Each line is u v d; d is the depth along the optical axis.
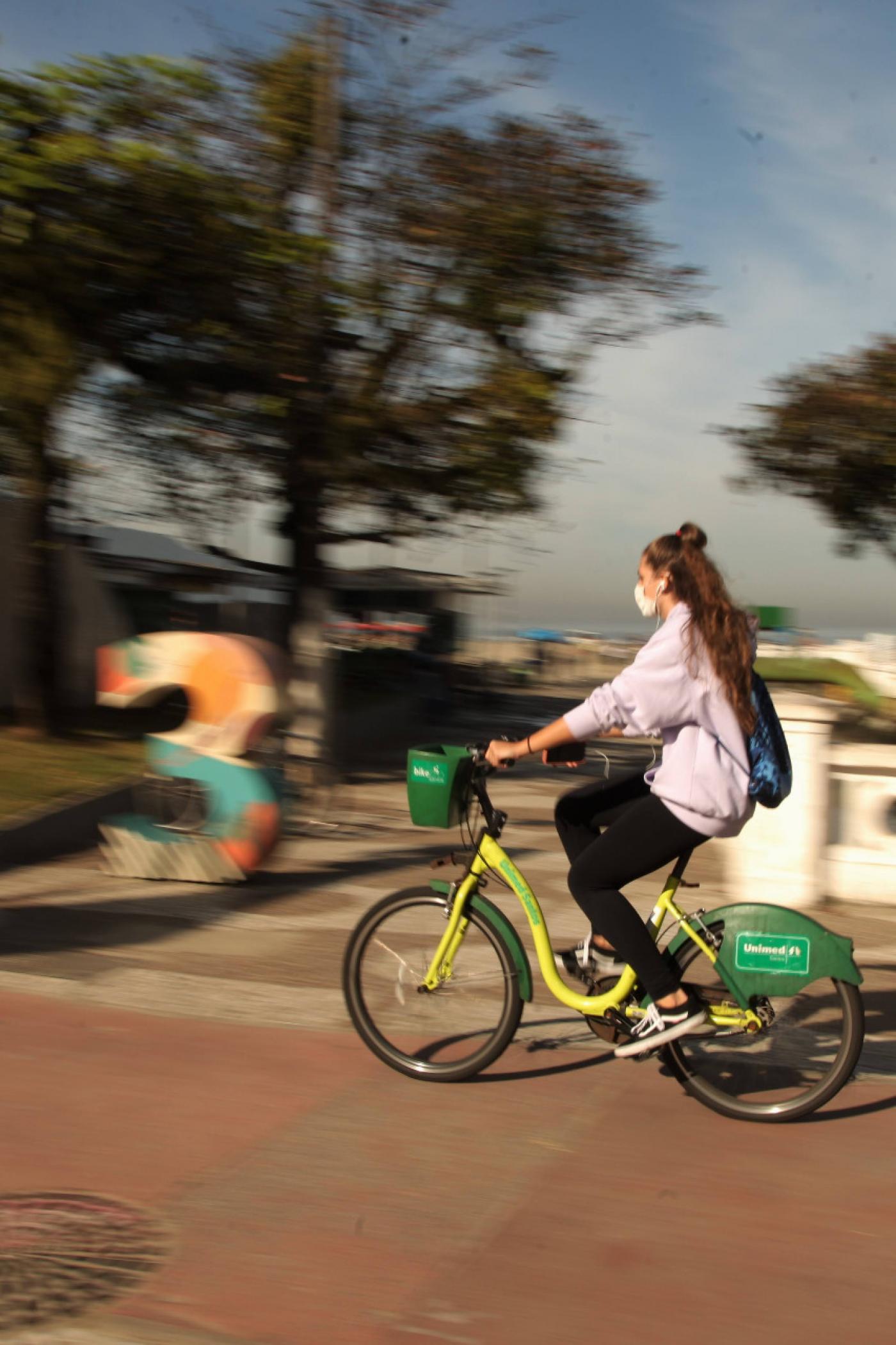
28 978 5.47
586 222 14.99
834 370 13.91
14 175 11.67
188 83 12.83
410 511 15.96
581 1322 2.82
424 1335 2.76
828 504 14.66
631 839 3.91
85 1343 2.71
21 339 12.19
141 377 14.30
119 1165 3.60
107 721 16.22
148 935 6.35
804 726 7.27
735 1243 3.20
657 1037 3.97
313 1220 3.28
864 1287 2.99
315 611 13.71
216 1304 2.87
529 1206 3.38
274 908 7.07
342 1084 4.24
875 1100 4.19
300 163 15.05
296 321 13.70
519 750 4.05
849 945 3.95
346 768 15.60
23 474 13.80
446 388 15.31
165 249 12.77
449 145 14.75
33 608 14.40
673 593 3.89
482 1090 4.21
